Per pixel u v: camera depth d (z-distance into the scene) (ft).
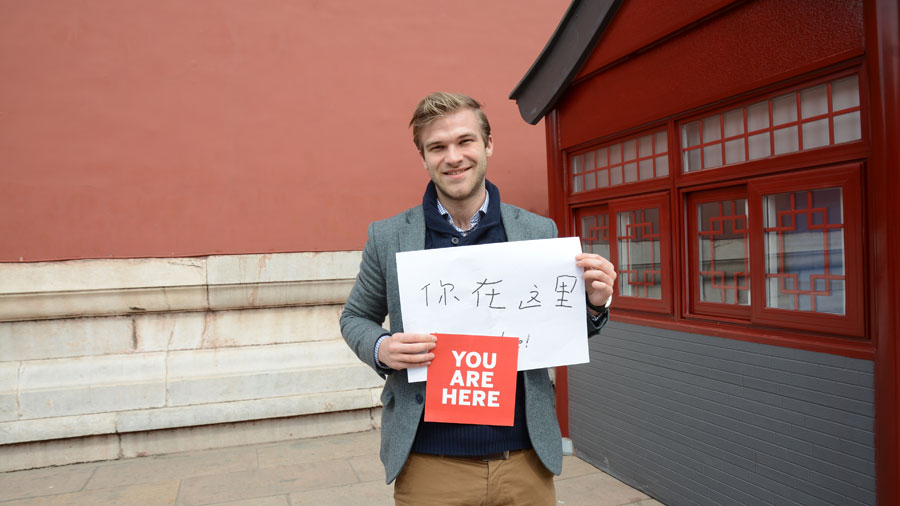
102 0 12.53
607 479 10.73
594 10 10.32
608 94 10.66
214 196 13.14
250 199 13.39
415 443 4.98
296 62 13.83
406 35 14.74
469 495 4.90
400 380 5.07
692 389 9.00
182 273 12.71
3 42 11.93
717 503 8.54
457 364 4.79
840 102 6.94
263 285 13.23
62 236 12.12
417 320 4.83
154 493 10.56
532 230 5.25
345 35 14.24
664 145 9.73
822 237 7.15
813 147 7.25
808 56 7.10
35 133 12.05
